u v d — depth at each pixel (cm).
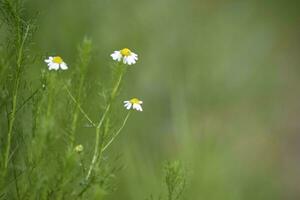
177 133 639
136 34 752
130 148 583
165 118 705
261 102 917
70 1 693
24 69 338
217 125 693
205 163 583
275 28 1196
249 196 679
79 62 338
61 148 348
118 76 331
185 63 766
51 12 671
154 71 747
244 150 812
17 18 323
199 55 795
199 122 682
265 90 942
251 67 919
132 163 563
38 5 651
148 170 563
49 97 314
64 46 651
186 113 651
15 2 327
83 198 307
